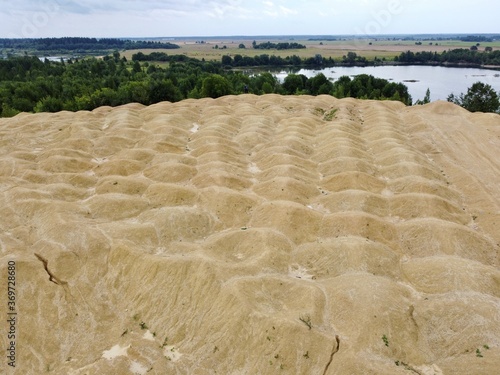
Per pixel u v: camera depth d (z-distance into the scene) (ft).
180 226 132.16
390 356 85.51
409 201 144.87
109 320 102.83
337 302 97.86
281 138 206.90
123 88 340.59
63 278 110.11
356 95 364.79
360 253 114.11
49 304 103.81
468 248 123.03
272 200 148.46
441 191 153.69
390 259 116.57
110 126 231.30
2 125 234.38
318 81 388.78
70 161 179.73
